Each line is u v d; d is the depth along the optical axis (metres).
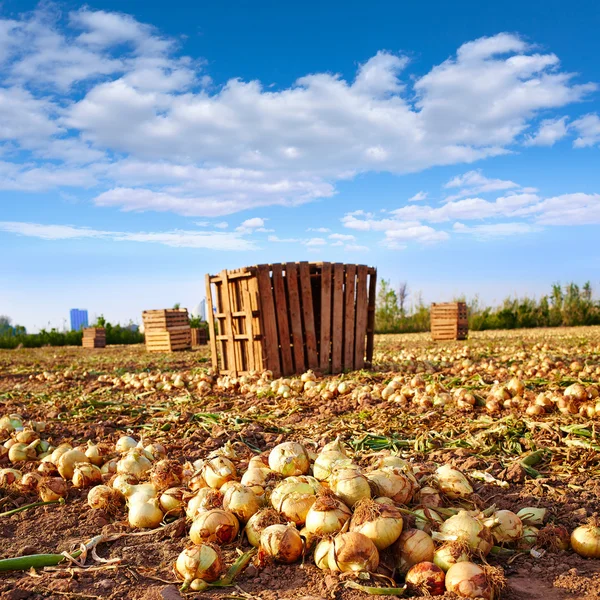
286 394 3.00
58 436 2.41
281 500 1.22
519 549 1.20
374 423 2.28
